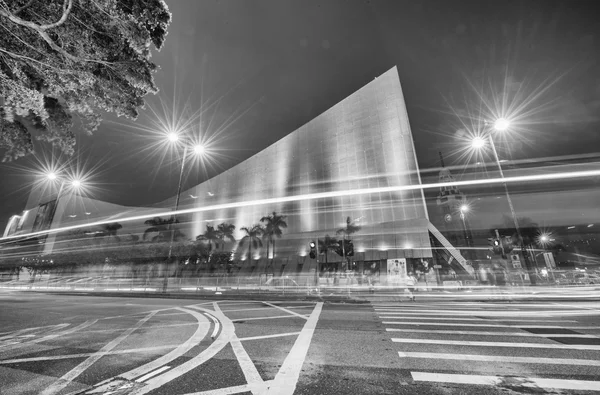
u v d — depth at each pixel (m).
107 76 6.77
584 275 30.52
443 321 7.63
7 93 5.74
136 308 11.51
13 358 4.55
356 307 11.41
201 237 60.81
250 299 16.22
